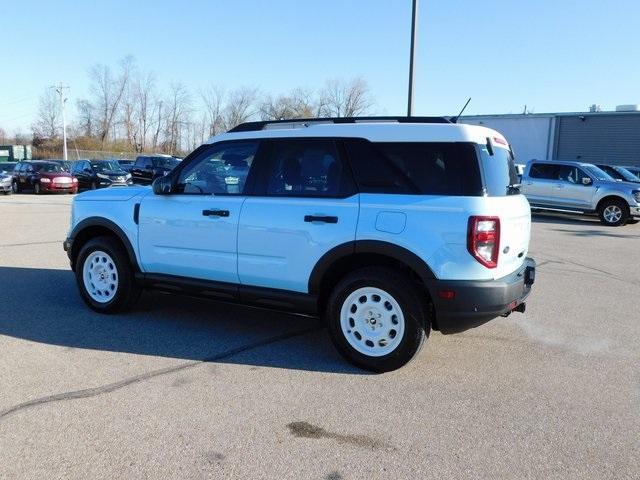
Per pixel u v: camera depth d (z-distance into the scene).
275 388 4.21
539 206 18.91
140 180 31.41
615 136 33.91
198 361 4.74
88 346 5.05
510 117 36.22
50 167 28.27
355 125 4.70
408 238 4.33
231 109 71.81
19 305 6.39
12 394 4.01
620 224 17.48
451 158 4.35
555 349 5.28
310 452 3.31
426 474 3.11
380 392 4.19
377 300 4.53
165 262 5.57
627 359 5.04
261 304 5.11
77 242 6.28
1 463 3.13
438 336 5.59
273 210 4.89
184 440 3.41
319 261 4.68
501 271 4.40
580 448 3.42
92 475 3.04
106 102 82.94
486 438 3.52
